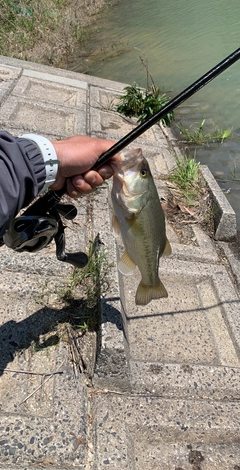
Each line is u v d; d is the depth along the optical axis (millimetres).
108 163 457
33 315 609
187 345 641
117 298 609
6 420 479
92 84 1635
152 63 2086
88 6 2992
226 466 513
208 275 763
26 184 379
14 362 549
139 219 480
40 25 2240
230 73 1939
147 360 601
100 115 1372
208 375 587
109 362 537
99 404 528
